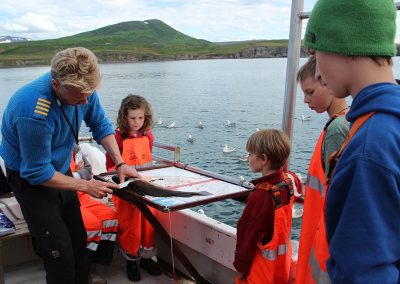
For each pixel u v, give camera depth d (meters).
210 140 25.08
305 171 16.33
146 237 3.38
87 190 2.59
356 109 1.18
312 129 24.27
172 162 3.44
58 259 2.62
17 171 2.56
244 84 58.56
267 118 31.92
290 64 2.62
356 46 1.15
